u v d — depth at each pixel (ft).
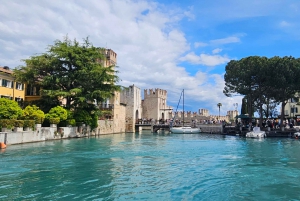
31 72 134.92
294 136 152.15
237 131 191.83
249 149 95.86
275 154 82.12
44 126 119.24
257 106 207.31
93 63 143.64
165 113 361.71
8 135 87.30
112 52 221.46
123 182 44.37
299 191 40.70
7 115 94.99
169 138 157.28
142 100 347.97
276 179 48.11
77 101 137.80
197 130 220.64
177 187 41.96
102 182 44.06
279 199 36.88
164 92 360.28
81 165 58.70
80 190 39.27
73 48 137.90
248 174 52.08
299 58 175.63
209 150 92.07
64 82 134.82
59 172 50.90
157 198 36.37
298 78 162.71
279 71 160.25
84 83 139.54
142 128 312.09
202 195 38.17
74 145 98.32
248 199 36.78
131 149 91.81
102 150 86.33
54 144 98.43
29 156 68.49
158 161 66.28
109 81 148.66
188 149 94.53
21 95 150.82
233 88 187.11
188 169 56.39
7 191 37.99
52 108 121.60
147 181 45.32
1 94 133.59
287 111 253.03
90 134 153.79
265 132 161.99
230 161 67.77
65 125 128.67
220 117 334.85
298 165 62.49
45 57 138.72
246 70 170.19
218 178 48.42
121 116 223.71
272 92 177.17
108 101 202.80
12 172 49.93
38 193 37.37
